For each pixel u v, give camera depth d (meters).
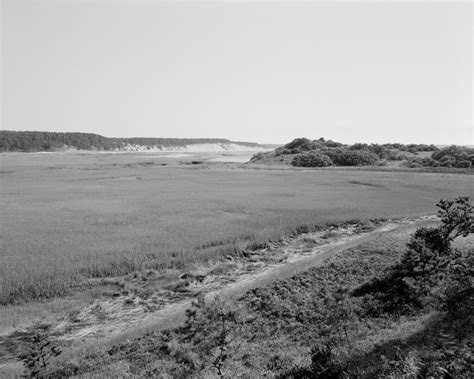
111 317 25.09
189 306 25.47
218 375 14.50
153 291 28.48
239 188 78.31
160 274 31.52
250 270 32.94
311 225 45.06
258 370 14.50
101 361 17.75
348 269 25.80
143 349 18.42
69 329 23.50
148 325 22.28
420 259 21.47
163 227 43.84
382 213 49.44
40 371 17.08
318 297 21.98
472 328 13.44
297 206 55.94
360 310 18.97
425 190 68.94
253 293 24.41
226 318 20.02
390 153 147.25
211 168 130.88
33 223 45.91
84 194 70.38
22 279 28.33
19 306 26.00
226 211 53.28
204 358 16.47
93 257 33.22
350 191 71.00
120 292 28.39
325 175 99.94
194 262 34.12
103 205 58.53
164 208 55.72
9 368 18.33
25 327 23.53
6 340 21.97
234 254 36.34
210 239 38.94
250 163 151.88
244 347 17.20
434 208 52.00
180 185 84.62
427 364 11.00
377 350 13.61
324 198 63.09
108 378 15.65
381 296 20.03
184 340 18.78
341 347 14.83
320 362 12.73
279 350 16.25
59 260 32.25
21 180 94.81
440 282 19.81
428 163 117.75
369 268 25.41
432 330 14.29
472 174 87.00
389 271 23.12
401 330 15.26
